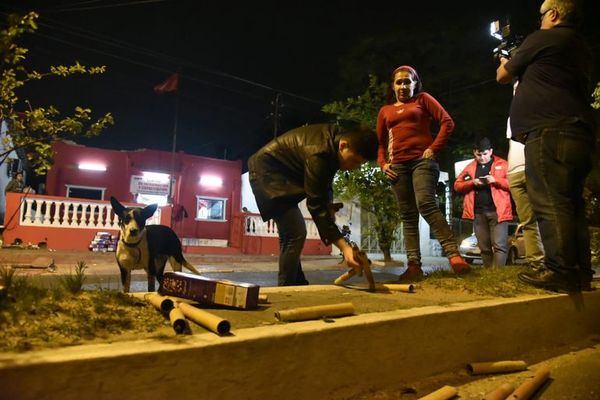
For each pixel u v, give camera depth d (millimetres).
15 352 1443
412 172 4297
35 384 1335
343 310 2348
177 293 2527
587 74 3342
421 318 2445
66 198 13055
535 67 3336
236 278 7953
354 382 2129
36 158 5934
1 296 1896
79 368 1404
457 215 19672
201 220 22078
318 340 2002
